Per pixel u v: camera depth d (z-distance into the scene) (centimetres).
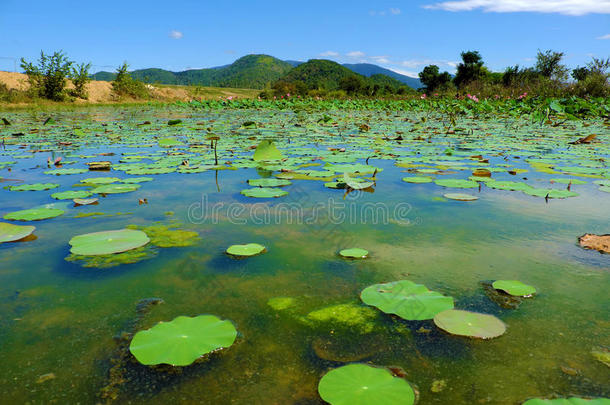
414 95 2167
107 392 80
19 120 825
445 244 158
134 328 102
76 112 1161
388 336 99
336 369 85
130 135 554
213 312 110
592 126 747
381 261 143
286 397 79
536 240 162
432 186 257
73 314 108
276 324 104
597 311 109
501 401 78
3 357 90
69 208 203
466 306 113
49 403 77
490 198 228
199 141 494
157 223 181
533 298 116
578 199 225
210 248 154
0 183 257
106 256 145
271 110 1481
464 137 556
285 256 146
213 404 77
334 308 112
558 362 89
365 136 560
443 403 77
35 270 133
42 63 1483
